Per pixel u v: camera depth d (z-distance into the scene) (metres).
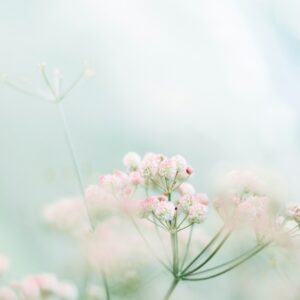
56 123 0.87
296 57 1.15
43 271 0.59
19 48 0.93
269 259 0.61
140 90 0.97
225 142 0.96
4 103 0.83
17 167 0.75
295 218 0.56
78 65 0.96
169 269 0.56
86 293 0.55
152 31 1.06
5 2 0.97
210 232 0.62
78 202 0.58
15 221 0.64
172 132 0.95
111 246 0.55
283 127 1.03
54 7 0.99
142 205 0.57
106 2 1.04
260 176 0.58
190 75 1.03
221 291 0.62
